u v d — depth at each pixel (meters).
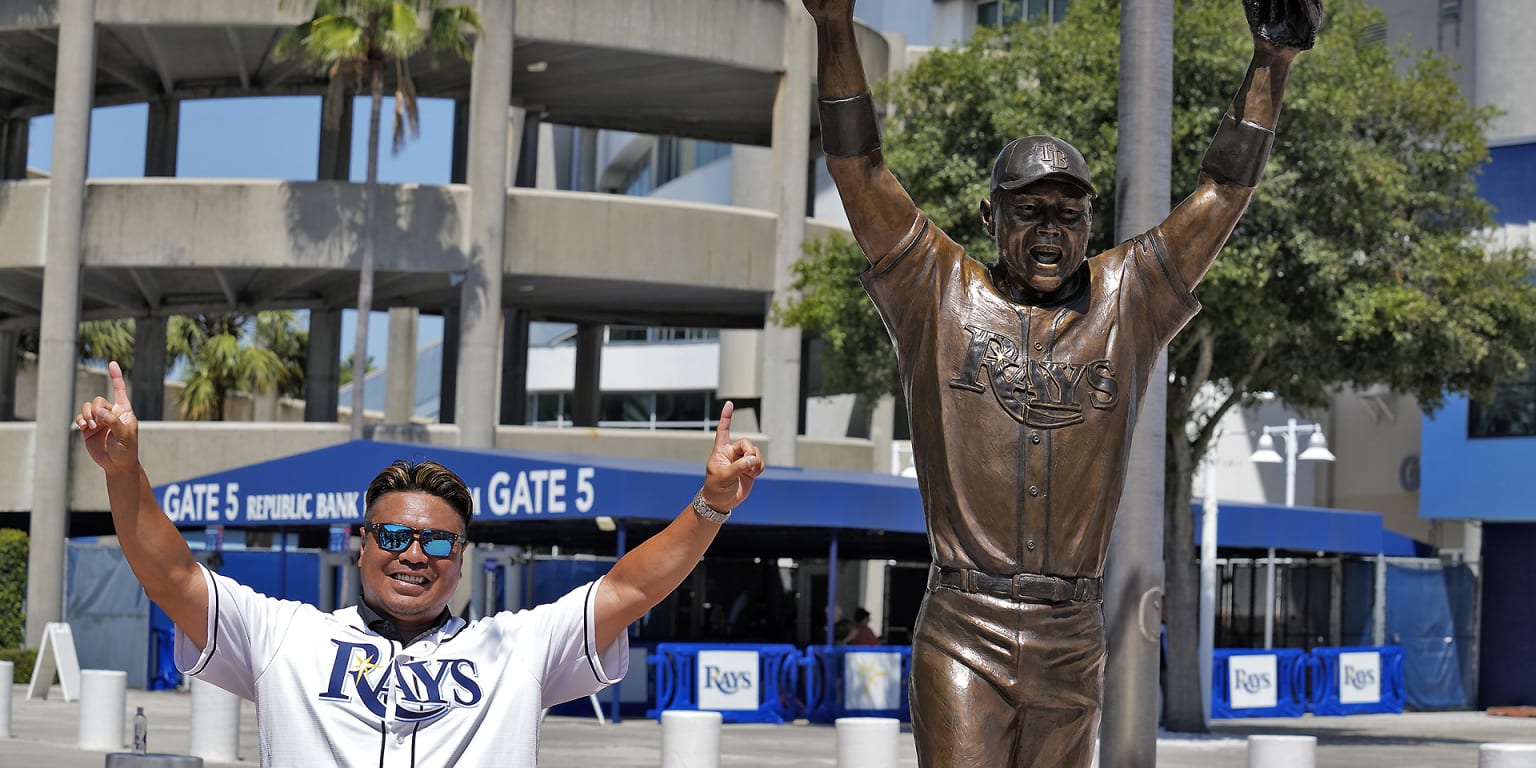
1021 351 5.71
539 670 3.99
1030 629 5.62
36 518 32.88
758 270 35.09
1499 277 22.34
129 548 3.85
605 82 37.66
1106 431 5.71
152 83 38.88
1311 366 22.31
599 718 21.20
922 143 22.23
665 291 36.56
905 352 5.92
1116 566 9.77
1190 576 22.33
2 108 39.78
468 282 33.31
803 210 35.41
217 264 33.25
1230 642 29.83
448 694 3.88
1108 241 21.11
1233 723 24.72
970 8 47.94
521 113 45.28
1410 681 29.34
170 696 25.91
